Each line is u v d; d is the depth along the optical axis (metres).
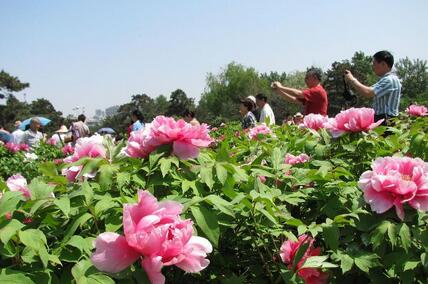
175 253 1.42
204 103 93.88
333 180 2.42
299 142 3.20
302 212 2.58
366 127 2.90
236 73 88.81
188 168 2.16
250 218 2.06
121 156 2.34
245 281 2.14
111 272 1.42
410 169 2.09
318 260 1.88
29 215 1.70
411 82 77.31
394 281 2.02
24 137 12.56
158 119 2.18
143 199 1.48
